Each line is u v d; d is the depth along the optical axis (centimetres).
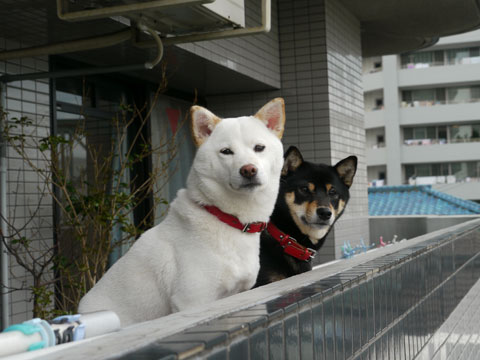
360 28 982
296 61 802
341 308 152
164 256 235
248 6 694
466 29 1012
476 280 457
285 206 331
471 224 488
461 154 3388
